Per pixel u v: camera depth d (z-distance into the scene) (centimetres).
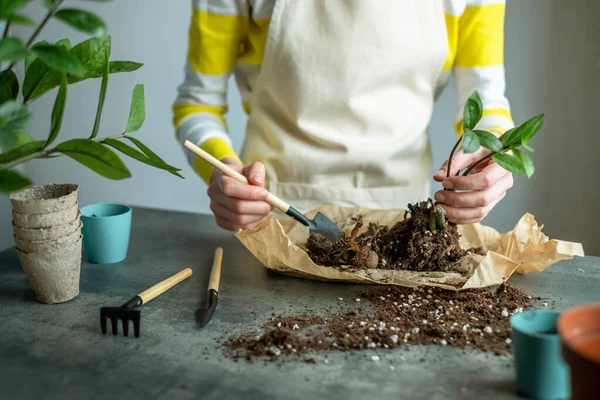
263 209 112
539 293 100
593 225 185
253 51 137
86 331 88
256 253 107
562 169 183
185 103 140
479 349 82
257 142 138
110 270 110
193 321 91
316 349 82
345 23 125
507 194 190
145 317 92
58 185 101
